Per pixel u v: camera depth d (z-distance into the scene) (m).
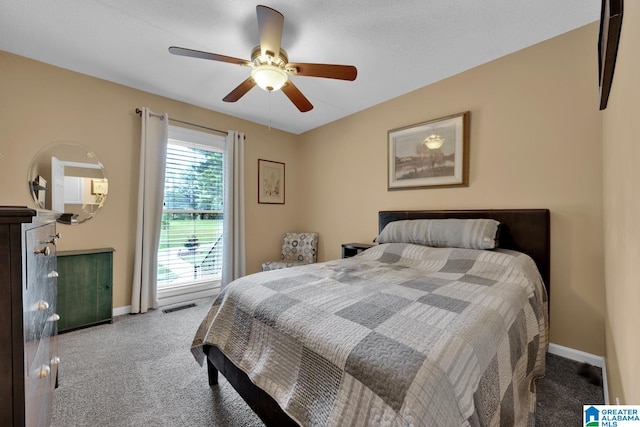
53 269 1.27
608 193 1.48
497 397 0.91
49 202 2.37
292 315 1.14
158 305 3.02
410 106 2.87
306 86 2.75
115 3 1.68
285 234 4.10
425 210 2.72
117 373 1.76
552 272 2.00
